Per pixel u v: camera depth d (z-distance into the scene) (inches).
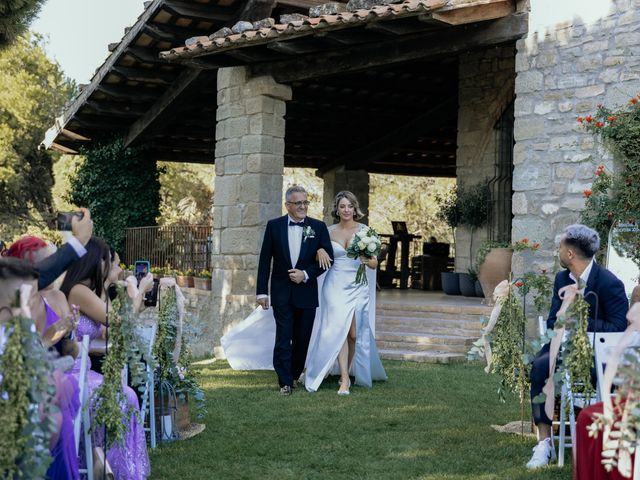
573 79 315.6
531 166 328.2
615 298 192.4
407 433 221.5
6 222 1124.5
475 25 341.7
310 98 584.1
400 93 587.5
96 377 173.6
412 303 433.4
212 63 411.5
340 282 289.1
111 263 190.1
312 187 1191.6
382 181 1151.0
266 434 221.1
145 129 618.2
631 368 132.0
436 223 1122.7
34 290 138.2
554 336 182.7
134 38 490.3
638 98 292.8
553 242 321.1
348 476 182.9
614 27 303.7
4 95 1112.2
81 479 160.2
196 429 225.1
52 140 684.7
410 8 309.7
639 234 293.1
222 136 450.6
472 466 188.7
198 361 390.0
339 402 263.9
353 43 365.7
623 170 302.8
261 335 334.0
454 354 359.6
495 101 495.8
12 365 115.6
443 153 745.0
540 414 192.9
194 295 492.1
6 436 113.6
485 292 421.1
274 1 444.8
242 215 434.0
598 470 147.3
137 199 681.6
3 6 435.5
